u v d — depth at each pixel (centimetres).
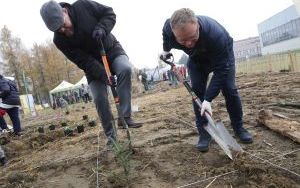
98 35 460
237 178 369
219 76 419
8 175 511
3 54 5269
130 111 516
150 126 702
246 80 1703
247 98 900
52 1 438
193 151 471
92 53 500
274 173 371
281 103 729
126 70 496
